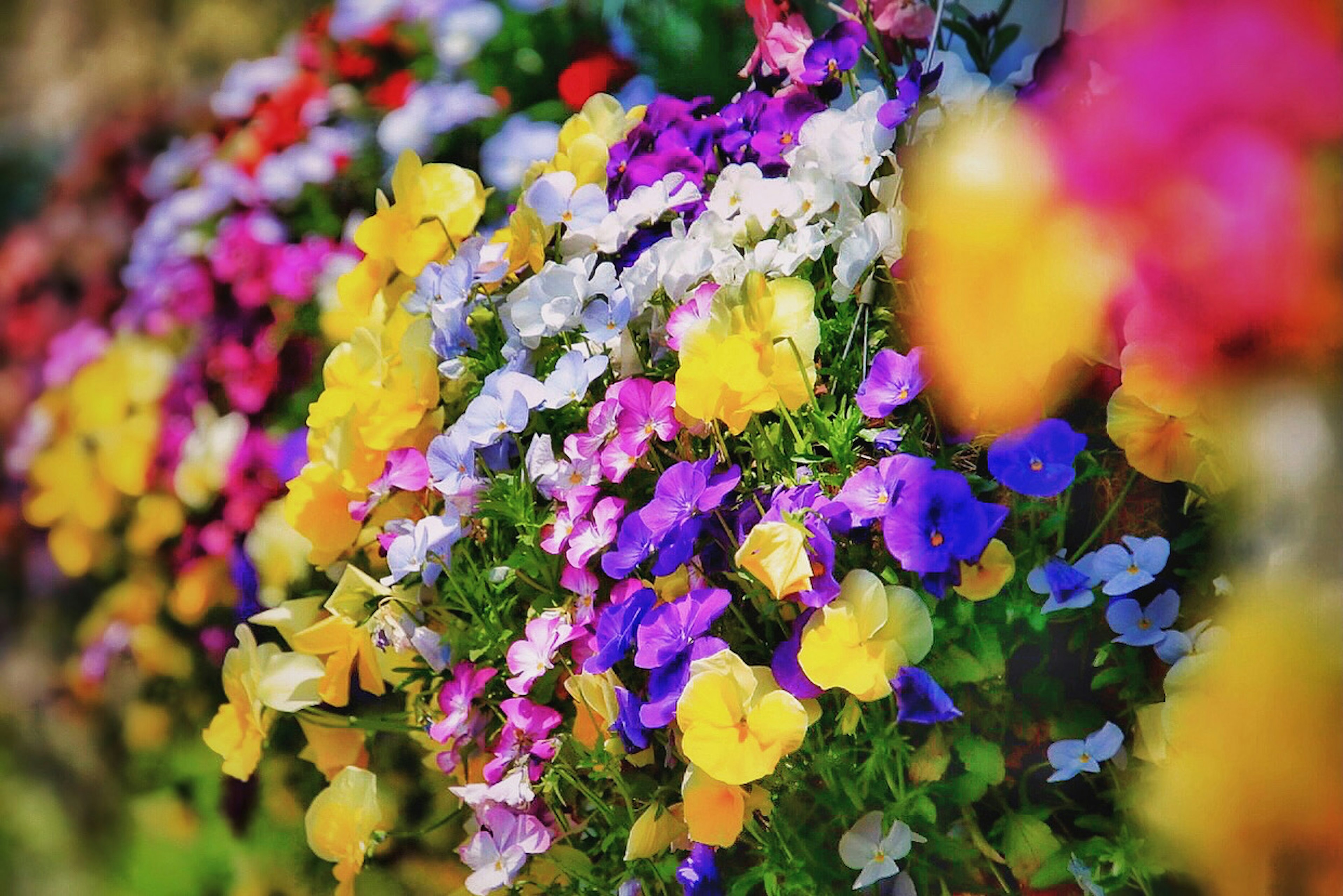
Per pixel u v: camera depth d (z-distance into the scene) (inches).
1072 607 28.5
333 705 38.2
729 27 45.5
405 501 36.1
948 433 30.3
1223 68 20.6
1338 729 24.7
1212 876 26.4
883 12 37.6
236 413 43.8
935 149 30.9
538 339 33.6
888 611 28.3
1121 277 24.2
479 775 33.9
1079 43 28.1
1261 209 20.7
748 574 29.7
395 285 39.4
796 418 31.1
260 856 40.8
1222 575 27.0
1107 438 30.0
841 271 31.1
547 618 32.0
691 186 34.4
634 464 31.5
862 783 28.8
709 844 28.8
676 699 28.8
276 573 41.4
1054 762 28.3
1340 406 23.2
